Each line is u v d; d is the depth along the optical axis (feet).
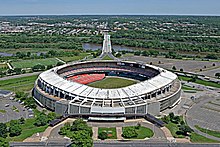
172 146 605.73
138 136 646.74
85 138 562.66
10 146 588.09
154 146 603.26
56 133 654.53
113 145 602.44
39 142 609.01
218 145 618.44
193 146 609.01
